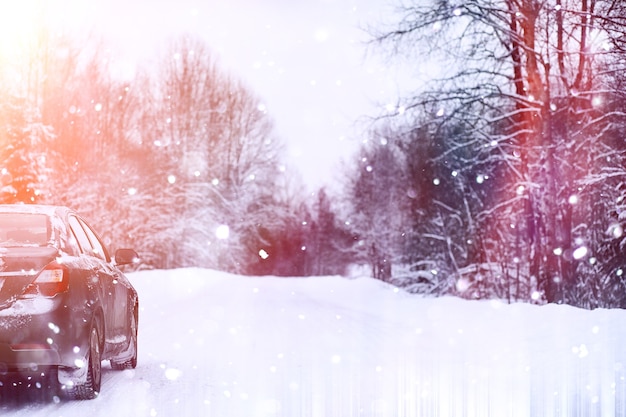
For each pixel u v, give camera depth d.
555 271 20.97
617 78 18.45
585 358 10.04
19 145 33.81
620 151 18.94
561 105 20.78
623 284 19.89
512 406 7.36
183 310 21.92
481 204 26.92
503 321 14.28
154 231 46.66
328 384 8.62
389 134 23.56
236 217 56.59
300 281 49.69
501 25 20.39
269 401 7.54
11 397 7.62
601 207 19.98
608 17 18.11
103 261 8.79
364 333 14.63
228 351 11.72
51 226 7.73
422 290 35.38
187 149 52.47
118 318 8.84
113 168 44.81
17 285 7.04
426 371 9.66
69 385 7.27
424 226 33.16
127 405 7.20
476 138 22.08
